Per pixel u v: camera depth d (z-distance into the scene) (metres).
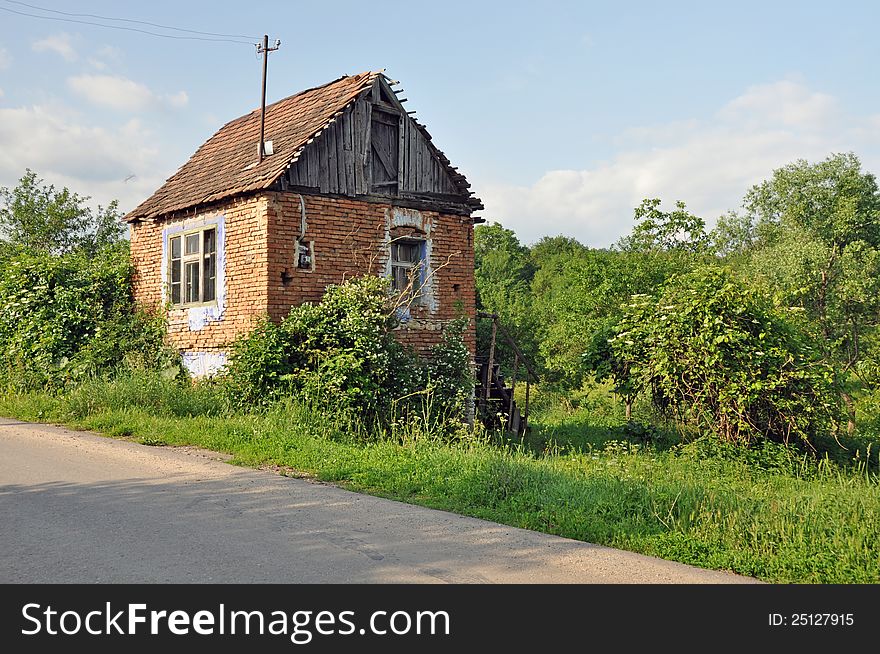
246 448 10.82
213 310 15.99
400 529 7.11
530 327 31.83
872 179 41.53
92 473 9.17
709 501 8.48
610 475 10.10
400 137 16.97
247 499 8.02
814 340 17.70
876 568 6.46
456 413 16.11
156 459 10.16
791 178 42.38
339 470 9.57
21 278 18.22
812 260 22.92
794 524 7.62
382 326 14.86
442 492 8.84
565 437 18.41
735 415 14.21
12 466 9.51
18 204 29.50
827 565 6.50
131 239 18.36
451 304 17.48
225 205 15.78
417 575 5.82
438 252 17.39
